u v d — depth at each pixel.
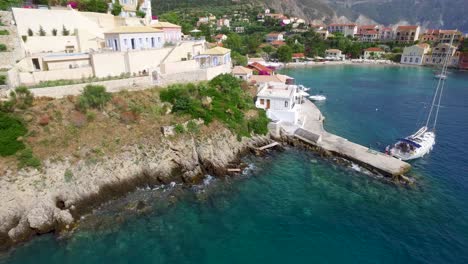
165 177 37.59
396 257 26.42
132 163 36.88
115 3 73.56
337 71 131.88
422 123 61.31
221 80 56.31
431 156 45.62
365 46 175.75
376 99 81.19
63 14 53.88
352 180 38.34
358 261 26.03
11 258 25.67
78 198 32.03
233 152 44.06
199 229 29.52
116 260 25.52
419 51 152.50
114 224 29.91
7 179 29.52
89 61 48.69
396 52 169.62
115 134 37.97
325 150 45.34
